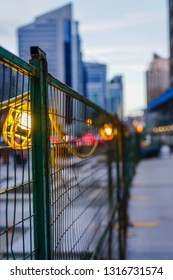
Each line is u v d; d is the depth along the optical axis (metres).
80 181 2.97
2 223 4.56
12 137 1.77
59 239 2.22
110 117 5.39
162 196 11.36
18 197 2.91
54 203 2.14
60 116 2.29
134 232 7.40
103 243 3.93
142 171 19.59
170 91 47.47
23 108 1.88
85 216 3.37
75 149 2.80
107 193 5.11
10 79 1.59
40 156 1.94
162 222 8.10
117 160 5.98
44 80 1.96
